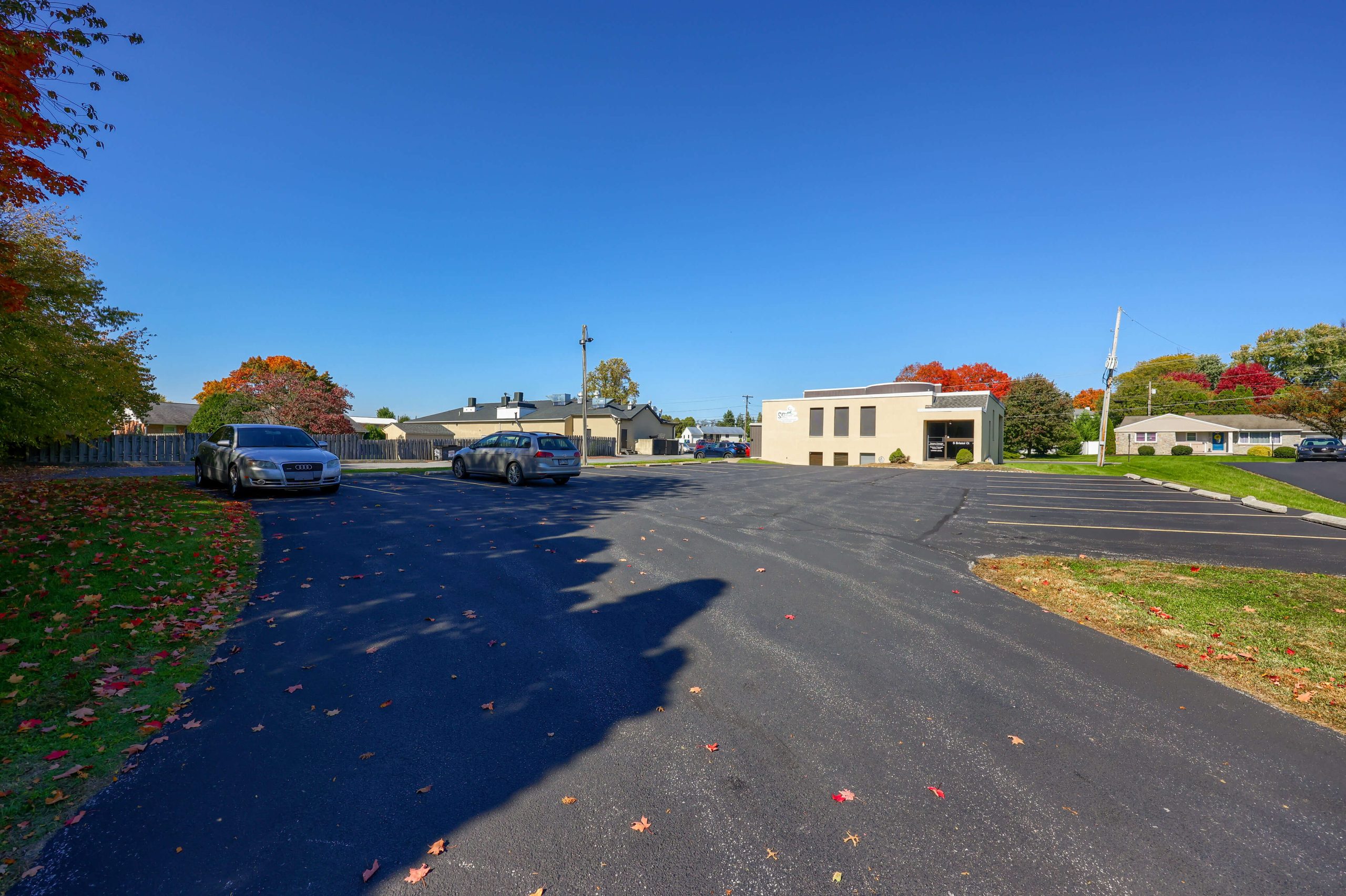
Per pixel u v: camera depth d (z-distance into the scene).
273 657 4.57
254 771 3.13
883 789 3.01
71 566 5.93
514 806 2.86
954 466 31.16
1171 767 3.24
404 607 5.72
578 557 7.73
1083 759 3.31
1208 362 78.19
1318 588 6.66
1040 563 7.89
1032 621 5.63
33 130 5.93
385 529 9.14
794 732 3.57
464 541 8.46
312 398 32.28
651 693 4.06
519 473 16.06
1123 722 3.74
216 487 13.45
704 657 4.67
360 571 6.86
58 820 2.71
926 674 4.41
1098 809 2.88
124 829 2.67
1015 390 59.22
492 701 3.93
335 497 12.55
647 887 2.36
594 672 4.39
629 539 8.96
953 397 34.84
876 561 7.96
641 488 16.75
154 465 22.42
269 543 8.01
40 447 18.28
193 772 3.11
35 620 4.75
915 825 2.74
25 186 6.32
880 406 34.66
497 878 2.40
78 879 2.38
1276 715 3.85
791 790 3.00
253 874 2.42
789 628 5.33
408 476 18.88
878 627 5.39
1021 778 3.12
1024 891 2.36
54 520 7.62
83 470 18.48
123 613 5.12
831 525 10.73
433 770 3.15
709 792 2.98
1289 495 17.23
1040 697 4.07
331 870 2.45
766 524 10.65
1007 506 13.84
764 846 2.60
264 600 5.82
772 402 38.50
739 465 33.09
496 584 6.50
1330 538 9.80
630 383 71.38
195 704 3.85
